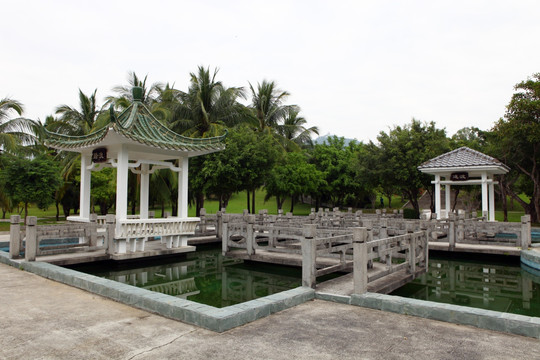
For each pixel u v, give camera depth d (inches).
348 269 355.6
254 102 1240.8
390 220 523.8
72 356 151.3
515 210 1395.2
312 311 224.5
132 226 413.4
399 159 969.5
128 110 470.6
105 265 410.3
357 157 1122.0
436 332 185.0
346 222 543.2
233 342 169.9
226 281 384.8
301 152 1230.9
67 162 944.3
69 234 389.1
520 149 868.6
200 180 839.7
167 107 974.4
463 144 1079.0
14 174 760.3
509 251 461.4
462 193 1286.9
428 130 1016.2
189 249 466.9
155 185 919.0
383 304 226.2
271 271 423.5
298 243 475.8
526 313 284.2
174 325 193.9
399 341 172.4
